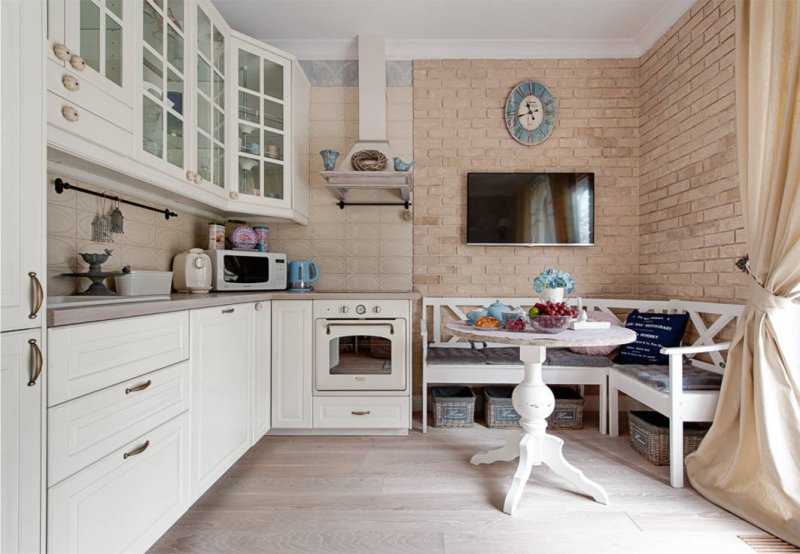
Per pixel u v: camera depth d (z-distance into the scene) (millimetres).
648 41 2734
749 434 1579
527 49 2875
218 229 2432
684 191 2396
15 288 838
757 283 1618
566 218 2844
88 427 1014
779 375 1523
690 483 1767
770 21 1645
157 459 1283
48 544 904
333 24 2658
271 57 2480
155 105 1655
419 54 2900
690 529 1466
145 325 1230
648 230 2771
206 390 1585
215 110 2201
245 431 1948
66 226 1543
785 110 1499
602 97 2900
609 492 1723
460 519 1536
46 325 903
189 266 2115
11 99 839
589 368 2371
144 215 2006
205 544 1395
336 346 2338
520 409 1767
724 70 2076
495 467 1969
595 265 2902
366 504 1642
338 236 2938
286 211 2564
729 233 2043
